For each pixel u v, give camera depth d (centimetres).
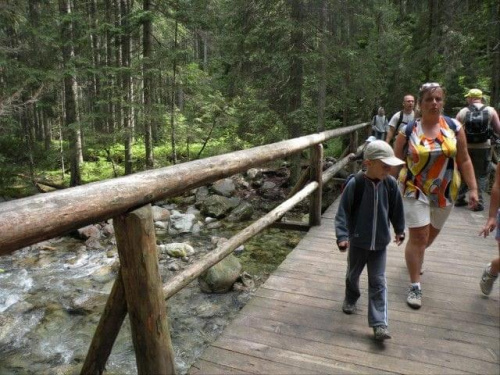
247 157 308
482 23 1085
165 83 1341
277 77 1094
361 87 1198
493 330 283
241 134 1219
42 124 1842
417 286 317
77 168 1277
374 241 267
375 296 273
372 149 254
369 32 1337
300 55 1017
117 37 1341
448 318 299
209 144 1622
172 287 216
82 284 620
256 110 1138
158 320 192
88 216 149
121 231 181
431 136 296
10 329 496
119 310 200
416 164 299
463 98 1278
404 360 250
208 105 1393
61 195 142
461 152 306
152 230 186
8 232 119
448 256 422
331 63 1111
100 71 1209
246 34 1083
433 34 1169
